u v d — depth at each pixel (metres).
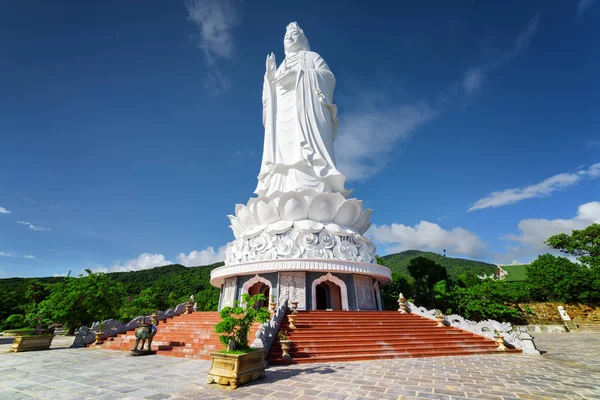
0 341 28.84
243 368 10.32
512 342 19.92
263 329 14.43
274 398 8.70
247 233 27.78
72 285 28.22
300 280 24.58
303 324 18.72
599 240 47.06
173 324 22.05
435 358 16.33
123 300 40.34
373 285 27.50
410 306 25.47
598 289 41.00
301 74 33.47
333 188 30.69
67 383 10.45
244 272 25.52
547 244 52.47
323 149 31.09
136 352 16.56
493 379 11.24
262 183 32.66
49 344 20.27
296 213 26.94
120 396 8.95
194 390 9.51
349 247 26.28
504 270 63.84
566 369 13.40
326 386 9.99
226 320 10.98
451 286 43.78
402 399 8.66
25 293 45.91
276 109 34.56
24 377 11.41
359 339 17.62
